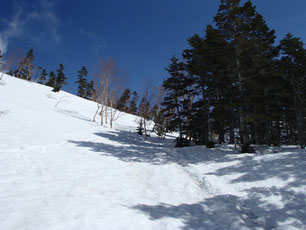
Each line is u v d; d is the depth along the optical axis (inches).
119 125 1398.9
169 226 181.2
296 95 656.4
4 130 530.9
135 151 590.6
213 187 296.7
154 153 571.2
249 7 519.5
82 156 454.6
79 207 203.2
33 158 388.2
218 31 559.5
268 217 200.7
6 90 1210.6
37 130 617.9
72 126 838.5
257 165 332.2
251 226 189.3
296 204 208.1
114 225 173.3
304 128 764.0
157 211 213.9
